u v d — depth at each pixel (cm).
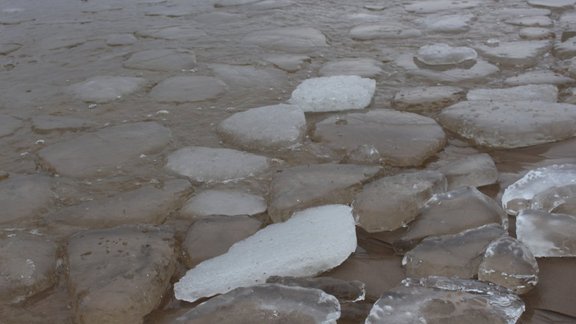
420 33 426
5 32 494
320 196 219
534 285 174
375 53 389
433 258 184
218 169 250
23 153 278
